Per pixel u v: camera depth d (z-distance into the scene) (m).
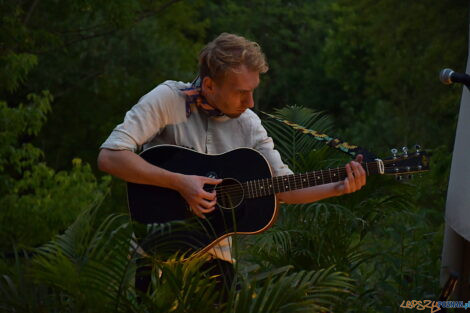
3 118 11.09
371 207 4.84
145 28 18.27
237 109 3.41
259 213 3.55
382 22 19.56
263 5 32.28
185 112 3.51
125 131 3.46
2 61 11.92
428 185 5.72
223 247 3.58
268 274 3.24
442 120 19.02
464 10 17.64
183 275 3.17
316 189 3.55
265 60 3.37
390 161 3.51
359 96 29.70
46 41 14.99
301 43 34.44
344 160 4.91
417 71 19.05
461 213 3.58
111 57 17.73
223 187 3.53
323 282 3.28
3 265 3.32
